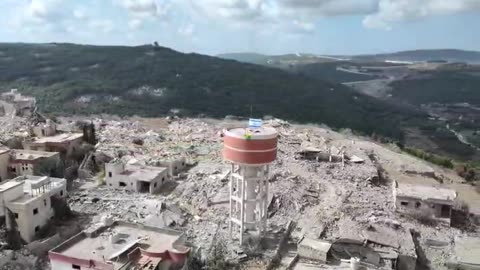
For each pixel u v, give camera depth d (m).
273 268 49.94
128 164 76.12
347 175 80.25
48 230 55.72
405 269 53.66
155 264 43.69
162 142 100.44
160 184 72.00
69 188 70.38
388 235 57.47
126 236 49.06
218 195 67.75
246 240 54.19
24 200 53.53
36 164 70.62
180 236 49.44
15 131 92.69
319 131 128.12
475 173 98.62
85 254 44.94
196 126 121.88
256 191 54.91
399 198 65.25
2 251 48.28
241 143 50.78
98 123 119.88
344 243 54.78
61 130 99.00
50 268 48.00
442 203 63.97
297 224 60.88
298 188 71.75
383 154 100.38
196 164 83.00
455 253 56.38
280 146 96.25
